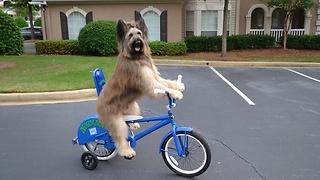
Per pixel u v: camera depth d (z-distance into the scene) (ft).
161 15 54.54
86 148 12.32
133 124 11.80
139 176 11.10
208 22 55.52
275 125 16.29
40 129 15.74
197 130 15.49
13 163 12.10
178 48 46.75
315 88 25.66
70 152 13.07
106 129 11.14
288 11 48.88
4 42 45.06
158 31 55.36
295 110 19.08
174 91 9.80
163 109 19.31
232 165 11.83
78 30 56.70
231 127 15.94
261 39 52.21
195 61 40.40
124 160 12.32
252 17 57.77
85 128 11.81
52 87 22.66
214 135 14.83
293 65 39.04
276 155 12.70
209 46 50.08
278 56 45.93
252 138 14.47
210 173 11.24
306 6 47.39
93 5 55.42
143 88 9.91
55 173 11.34
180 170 11.13
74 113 18.30
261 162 12.09
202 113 18.40
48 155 12.79
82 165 11.89
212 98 22.08
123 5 54.95
